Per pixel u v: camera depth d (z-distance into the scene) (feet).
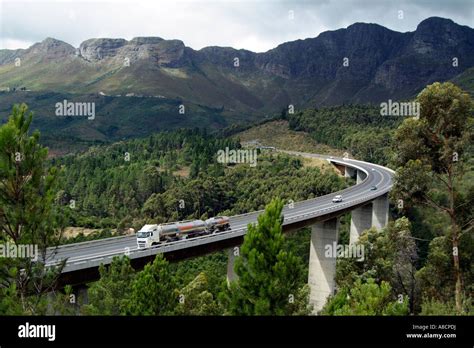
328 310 99.14
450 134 147.43
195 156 536.42
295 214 246.06
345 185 423.23
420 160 149.79
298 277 89.30
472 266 152.15
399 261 187.93
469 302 133.90
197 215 370.73
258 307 82.99
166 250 151.84
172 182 447.01
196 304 151.84
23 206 79.66
